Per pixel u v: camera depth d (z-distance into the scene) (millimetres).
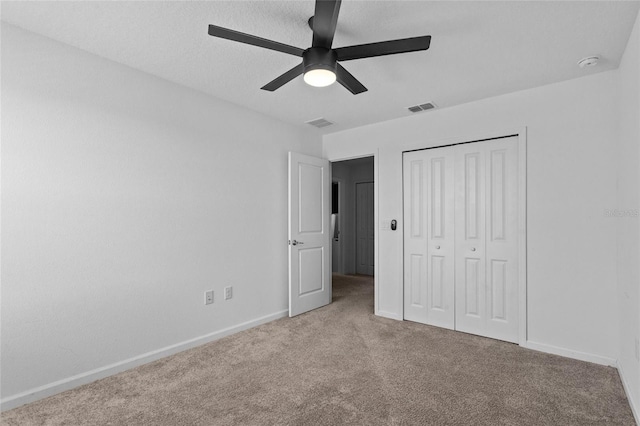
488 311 3096
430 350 2781
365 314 3832
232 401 2018
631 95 1981
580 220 2592
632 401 1914
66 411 1907
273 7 1777
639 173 1770
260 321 3467
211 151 3049
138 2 1736
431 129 3414
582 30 1954
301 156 3871
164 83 2701
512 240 2967
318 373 2373
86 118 2256
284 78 2004
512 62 2367
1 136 1921
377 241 3818
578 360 2566
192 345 2846
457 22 1888
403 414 1876
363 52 1727
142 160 2555
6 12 1828
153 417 1856
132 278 2482
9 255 1938
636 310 1869
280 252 3760
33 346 2020
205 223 2990
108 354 2344
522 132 2859
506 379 2270
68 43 2160
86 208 2250
